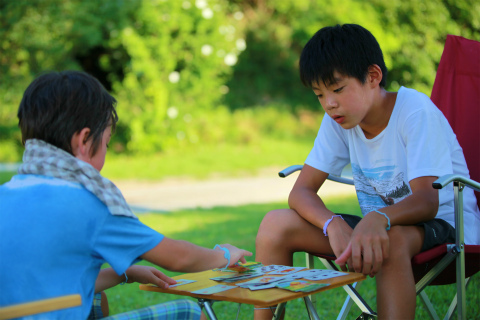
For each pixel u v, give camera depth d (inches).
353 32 79.0
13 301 54.6
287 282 65.5
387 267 69.4
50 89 59.8
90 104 60.4
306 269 72.9
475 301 110.5
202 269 65.6
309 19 507.5
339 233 75.9
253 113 534.3
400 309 67.5
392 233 71.2
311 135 518.3
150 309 60.5
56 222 55.5
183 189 335.6
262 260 81.2
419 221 74.4
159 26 407.2
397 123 82.4
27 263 54.7
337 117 79.6
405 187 84.0
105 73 497.4
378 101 82.0
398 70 471.2
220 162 415.8
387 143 83.8
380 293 68.9
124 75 462.6
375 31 451.8
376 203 89.4
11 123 426.3
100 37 416.8
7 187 58.5
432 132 80.0
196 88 422.6
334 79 77.1
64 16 414.6
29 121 59.9
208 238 185.6
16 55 415.8
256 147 465.1
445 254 74.4
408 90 84.4
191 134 433.1
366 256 67.9
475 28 450.6
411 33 460.8
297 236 81.4
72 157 58.6
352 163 89.9
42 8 413.1
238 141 477.4
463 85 100.7
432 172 77.4
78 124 59.6
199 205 276.2
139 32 415.2
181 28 412.5
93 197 57.8
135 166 395.5
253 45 578.2
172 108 416.8
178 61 427.5
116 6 407.5
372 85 80.5
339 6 479.5
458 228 73.6
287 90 584.4
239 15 539.8
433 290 119.6
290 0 536.7
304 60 79.8
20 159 407.2
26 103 60.3
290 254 82.5
